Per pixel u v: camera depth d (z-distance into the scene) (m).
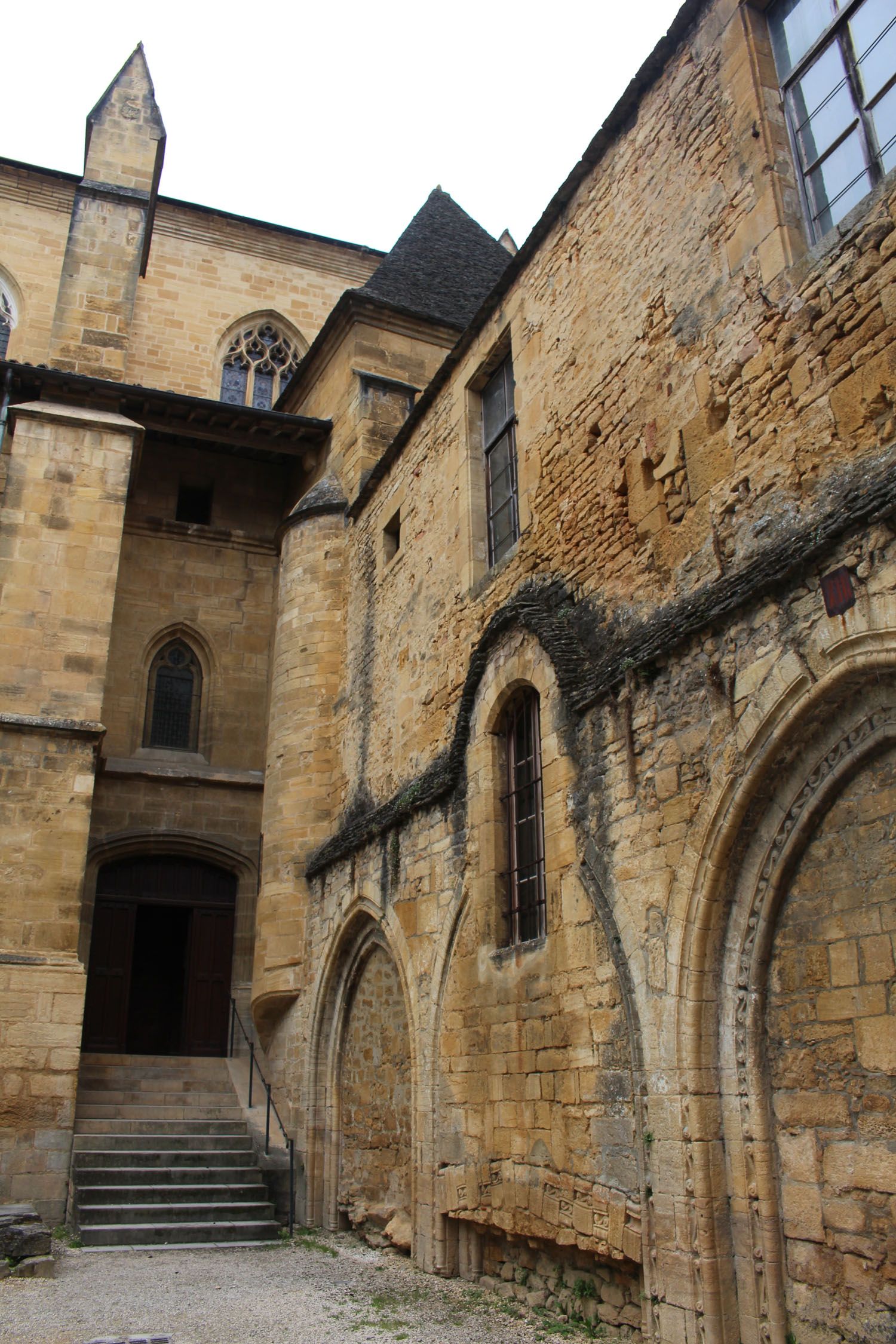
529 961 8.84
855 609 5.95
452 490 12.27
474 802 10.23
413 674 12.70
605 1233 7.32
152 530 19.34
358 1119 12.54
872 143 6.94
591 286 9.75
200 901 17.97
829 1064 5.97
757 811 6.64
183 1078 15.62
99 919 17.30
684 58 8.71
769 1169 6.20
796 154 7.59
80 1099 14.34
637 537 8.42
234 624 19.41
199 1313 8.05
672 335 8.37
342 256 26.00
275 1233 11.84
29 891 13.85
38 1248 9.64
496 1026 9.23
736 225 7.77
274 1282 9.36
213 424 18.33
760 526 7.00
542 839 9.31
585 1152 7.71
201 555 19.58
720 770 6.80
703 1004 6.72
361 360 17.39
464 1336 7.42
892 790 5.86
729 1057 6.57
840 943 6.03
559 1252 8.18
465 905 10.21
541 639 9.15
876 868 5.88
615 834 7.84
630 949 7.44
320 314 25.33
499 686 10.09
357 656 14.95
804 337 6.89
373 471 15.09
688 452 7.90
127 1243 11.15
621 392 8.97
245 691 19.09
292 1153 12.42
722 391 7.63
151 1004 21.98
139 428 16.80
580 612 9.08
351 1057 12.98
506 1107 8.91
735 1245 6.27
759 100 7.70
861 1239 5.59
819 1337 5.75
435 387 12.97
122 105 20.06
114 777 17.67
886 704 5.88
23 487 15.87
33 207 23.31
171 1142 13.34
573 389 9.79
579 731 8.52
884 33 6.96
